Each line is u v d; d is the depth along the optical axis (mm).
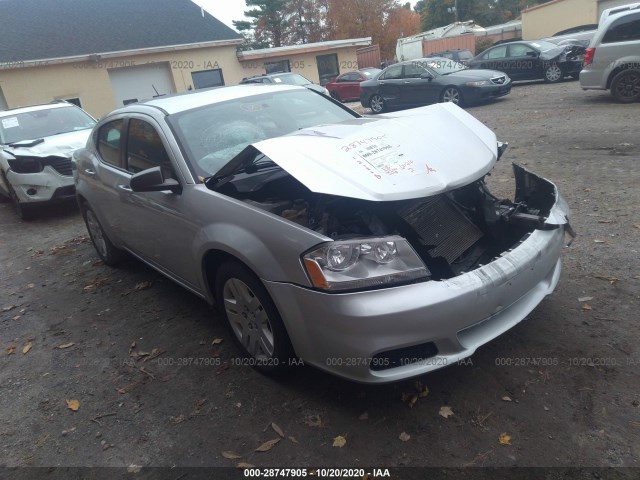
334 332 2463
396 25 48312
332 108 4348
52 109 9055
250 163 3316
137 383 3281
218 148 3557
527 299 2875
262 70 24609
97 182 4645
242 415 2850
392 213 2871
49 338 4051
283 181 3285
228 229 2914
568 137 8219
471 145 3199
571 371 2828
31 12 21500
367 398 2844
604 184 5668
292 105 4176
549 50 15742
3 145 8148
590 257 4035
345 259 2432
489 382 2832
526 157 7398
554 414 2555
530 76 15992
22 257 6199
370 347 2389
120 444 2768
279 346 2834
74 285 5059
